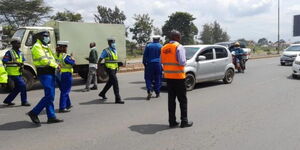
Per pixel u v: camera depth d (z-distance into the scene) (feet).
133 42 165.07
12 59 27.66
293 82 42.68
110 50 28.86
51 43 39.24
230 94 33.22
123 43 47.26
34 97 33.22
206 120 22.20
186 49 38.65
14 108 27.40
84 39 42.37
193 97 31.65
